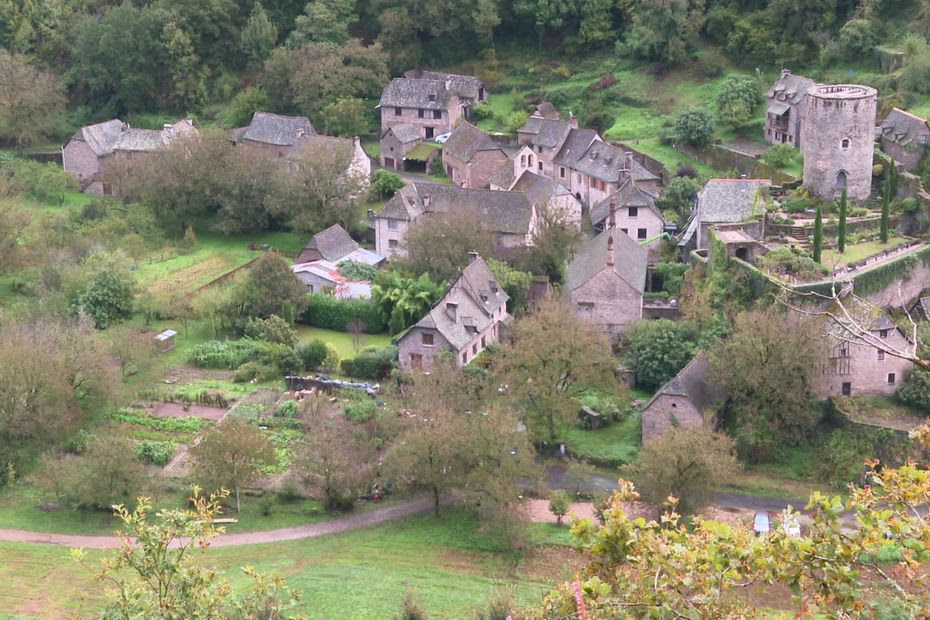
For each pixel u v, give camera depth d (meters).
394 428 99.31
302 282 128.75
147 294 128.75
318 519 94.50
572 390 107.81
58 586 83.88
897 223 124.94
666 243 135.38
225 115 183.12
